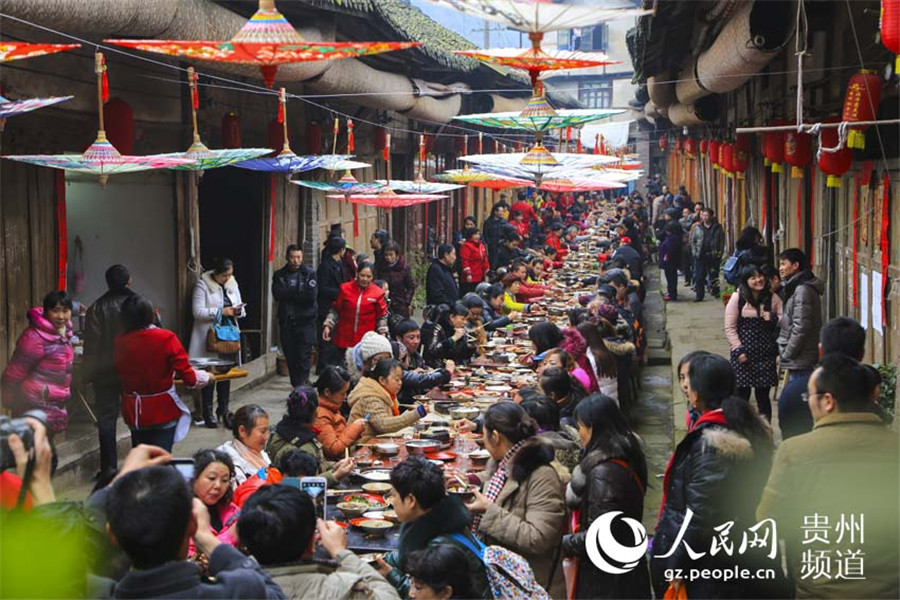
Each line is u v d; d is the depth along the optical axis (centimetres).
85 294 1177
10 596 327
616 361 986
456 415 850
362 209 1952
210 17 947
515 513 554
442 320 1142
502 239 1991
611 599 540
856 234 1140
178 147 1195
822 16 1155
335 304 1279
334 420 744
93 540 356
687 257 2420
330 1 1213
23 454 343
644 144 5769
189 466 545
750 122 1780
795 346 909
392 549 554
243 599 348
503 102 2430
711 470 495
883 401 899
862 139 804
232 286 1202
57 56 943
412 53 1717
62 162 726
